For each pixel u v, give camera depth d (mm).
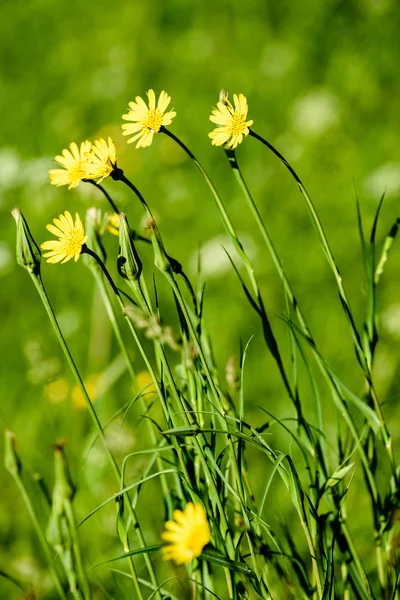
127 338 2732
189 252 3307
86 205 3162
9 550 2141
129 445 2098
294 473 1751
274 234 3277
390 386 2414
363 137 3732
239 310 2904
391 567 1869
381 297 2867
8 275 3207
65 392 2504
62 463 1725
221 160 3777
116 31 4895
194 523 1701
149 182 3723
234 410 1853
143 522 2109
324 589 1770
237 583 1803
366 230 3168
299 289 2965
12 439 1780
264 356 2676
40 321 2979
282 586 1876
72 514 1733
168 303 3006
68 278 3152
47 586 2043
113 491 2133
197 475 1812
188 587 1916
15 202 3617
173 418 1751
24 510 2188
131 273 1719
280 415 2381
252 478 2178
